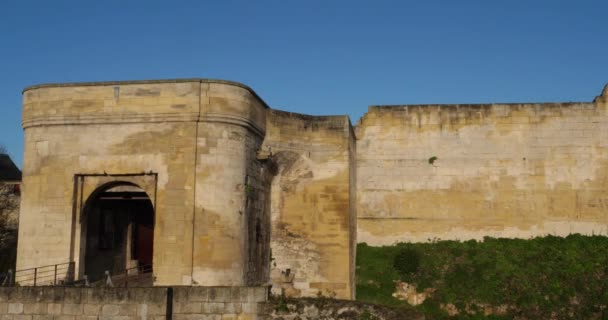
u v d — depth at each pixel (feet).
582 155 94.07
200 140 68.03
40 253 69.26
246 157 71.67
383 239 94.94
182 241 66.28
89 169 69.41
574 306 76.07
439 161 95.86
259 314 55.52
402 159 96.58
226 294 55.93
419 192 95.55
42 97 71.20
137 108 69.10
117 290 55.62
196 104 68.23
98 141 69.72
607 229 92.27
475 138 95.91
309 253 81.51
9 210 109.19
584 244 89.51
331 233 81.61
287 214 82.53
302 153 82.84
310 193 82.74
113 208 81.87
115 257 82.28
